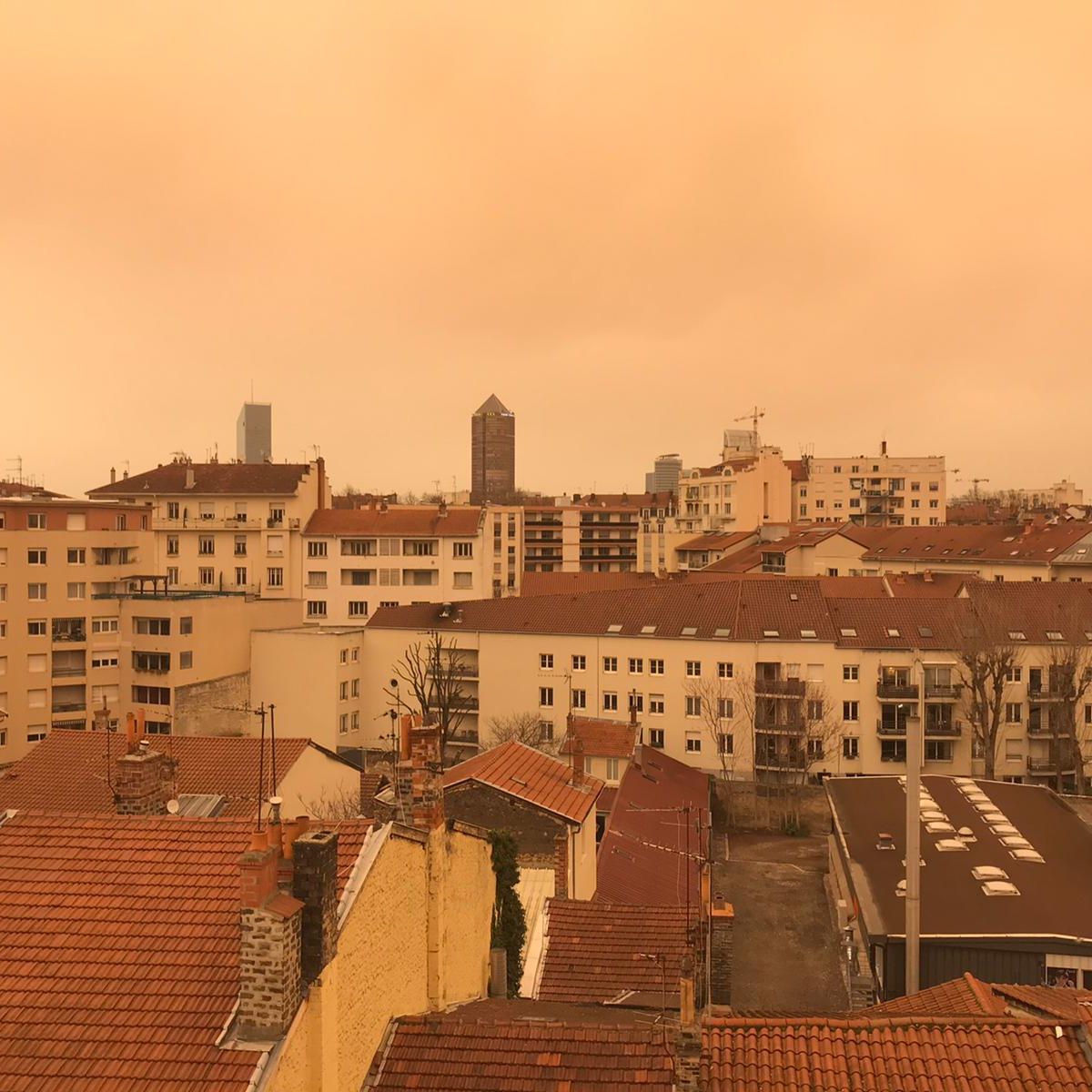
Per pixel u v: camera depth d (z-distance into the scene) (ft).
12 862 54.39
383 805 68.64
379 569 388.78
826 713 255.09
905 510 616.39
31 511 285.64
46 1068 42.32
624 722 262.47
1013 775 254.68
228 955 47.50
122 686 284.82
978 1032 59.00
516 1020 59.88
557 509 607.78
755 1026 59.67
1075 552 362.12
